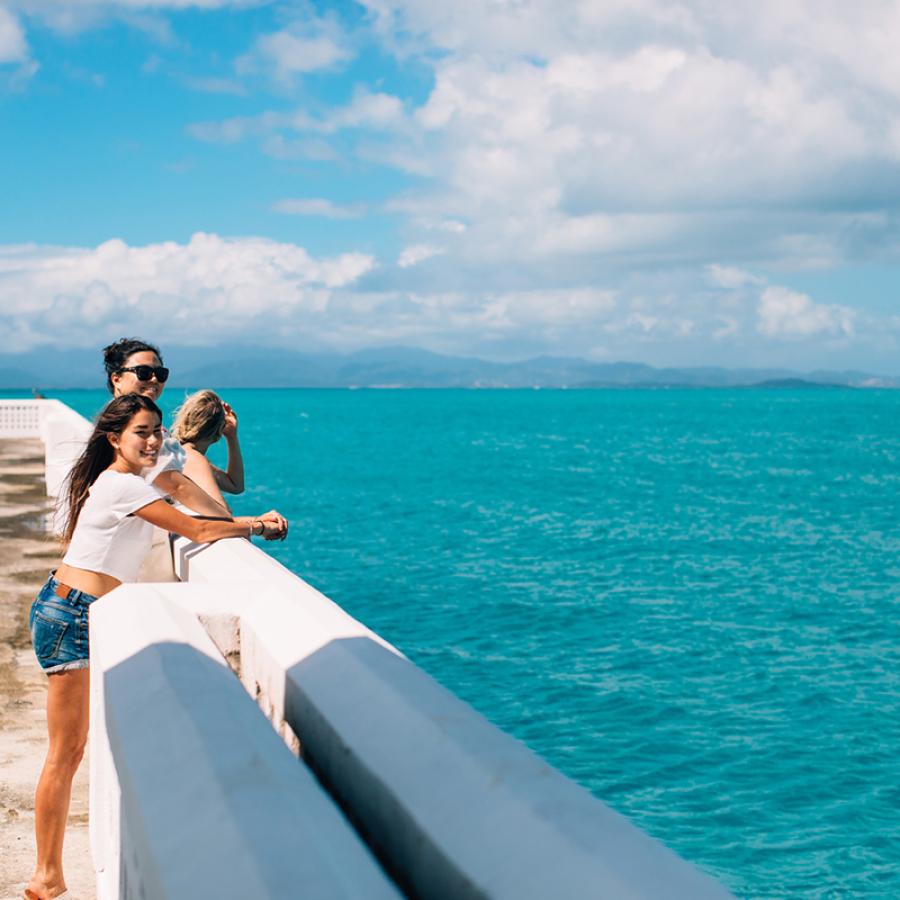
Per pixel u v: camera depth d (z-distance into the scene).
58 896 3.78
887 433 101.25
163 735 1.81
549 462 60.06
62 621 3.65
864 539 29.48
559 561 24.66
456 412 174.38
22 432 27.78
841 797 9.90
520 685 13.68
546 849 1.29
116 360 4.55
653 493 42.03
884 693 13.52
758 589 21.36
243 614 3.00
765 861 8.60
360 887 1.28
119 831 2.56
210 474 4.84
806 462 61.25
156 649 2.32
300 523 31.39
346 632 2.43
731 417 149.00
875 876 8.30
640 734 11.72
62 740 3.72
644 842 1.28
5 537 11.95
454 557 24.91
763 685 13.84
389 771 1.67
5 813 4.59
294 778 1.61
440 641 16.14
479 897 1.29
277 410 188.00
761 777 10.42
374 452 68.75
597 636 16.69
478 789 1.50
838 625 17.89
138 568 3.84
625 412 175.00
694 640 16.48
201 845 1.40
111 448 3.83
